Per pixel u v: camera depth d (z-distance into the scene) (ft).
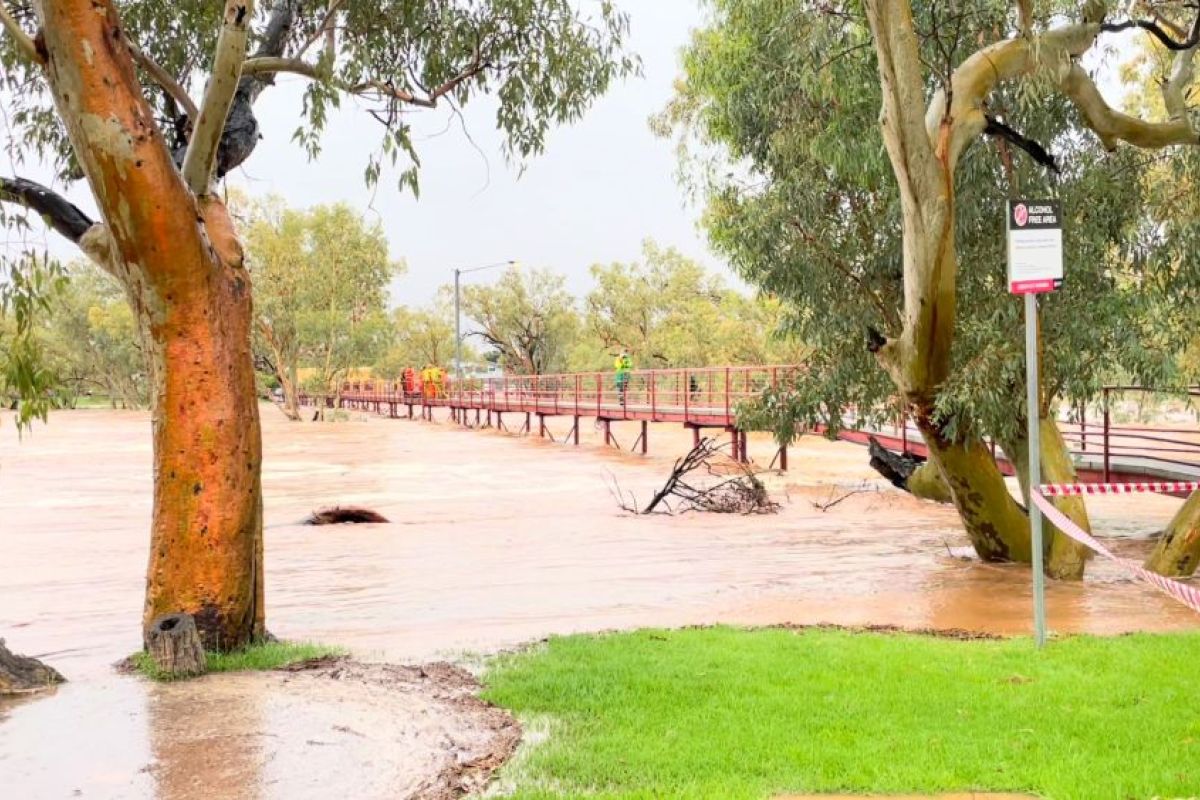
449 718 20.26
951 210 34.17
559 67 35.63
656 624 32.53
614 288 222.48
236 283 26.66
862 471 91.04
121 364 268.21
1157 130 36.47
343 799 16.17
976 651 24.67
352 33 34.83
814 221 43.70
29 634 33.01
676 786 15.62
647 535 55.72
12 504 74.18
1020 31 34.42
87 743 19.02
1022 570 42.16
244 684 23.15
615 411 118.11
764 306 165.58
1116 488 23.84
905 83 32.63
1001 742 17.22
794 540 53.42
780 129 43.57
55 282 24.39
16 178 27.71
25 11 32.30
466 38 34.99
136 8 34.27
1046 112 38.75
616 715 19.67
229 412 26.27
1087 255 39.19
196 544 26.04
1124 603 34.76
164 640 23.95
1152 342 40.68
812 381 45.14
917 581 40.63
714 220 50.34
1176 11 39.50
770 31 41.93
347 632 32.17
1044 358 38.65
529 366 243.60
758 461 100.22
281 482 88.33
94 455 122.52
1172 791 14.92
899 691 20.70
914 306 35.50
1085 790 14.92
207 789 16.70
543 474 93.81
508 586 41.01
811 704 19.86
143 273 25.13
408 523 61.57
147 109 24.27
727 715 19.33
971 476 41.06
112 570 46.65
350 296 218.79
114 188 24.17
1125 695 20.01
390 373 286.05
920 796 15.05
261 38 35.83
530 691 21.76
